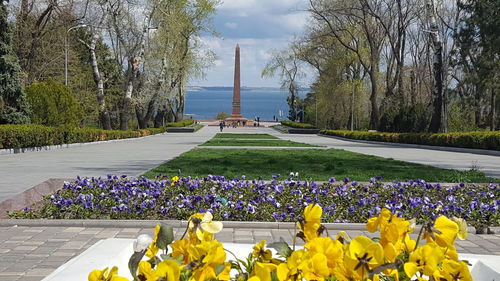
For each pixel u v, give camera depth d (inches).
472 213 301.6
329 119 2215.8
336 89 1907.0
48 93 1104.2
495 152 989.8
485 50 1535.4
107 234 267.1
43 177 506.9
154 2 1498.5
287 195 344.2
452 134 1149.1
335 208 310.3
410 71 1909.4
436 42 1331.2
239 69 3218.5
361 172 572.7
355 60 1867.6
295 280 68.2
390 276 73.5
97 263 112.7
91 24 1430.9
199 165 635.5
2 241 250.1
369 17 1649.9
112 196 325.1
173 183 362.3
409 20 1622.8
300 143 1349.7
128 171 567.8
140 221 284.5
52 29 1391.5
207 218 80.5
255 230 280.8
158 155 847.7
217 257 69.2
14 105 1033.5
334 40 1815.9
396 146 1327.5
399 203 328.2
